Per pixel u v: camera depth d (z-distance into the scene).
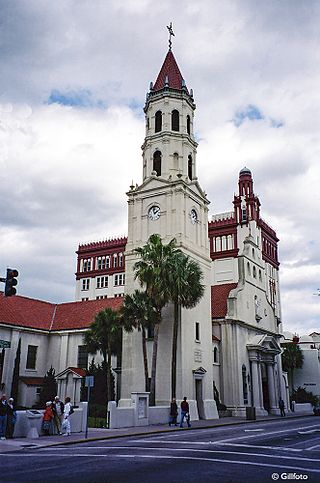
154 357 36.59
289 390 70.81
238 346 48.19
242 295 51.59
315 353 71.69
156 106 48.78
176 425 31.97
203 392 40.91
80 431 26.59
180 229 42.47
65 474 12.56
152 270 37.16
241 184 86.44
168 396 38.31
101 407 38.31
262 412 49.00
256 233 83.38
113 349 42.53
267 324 57.97
